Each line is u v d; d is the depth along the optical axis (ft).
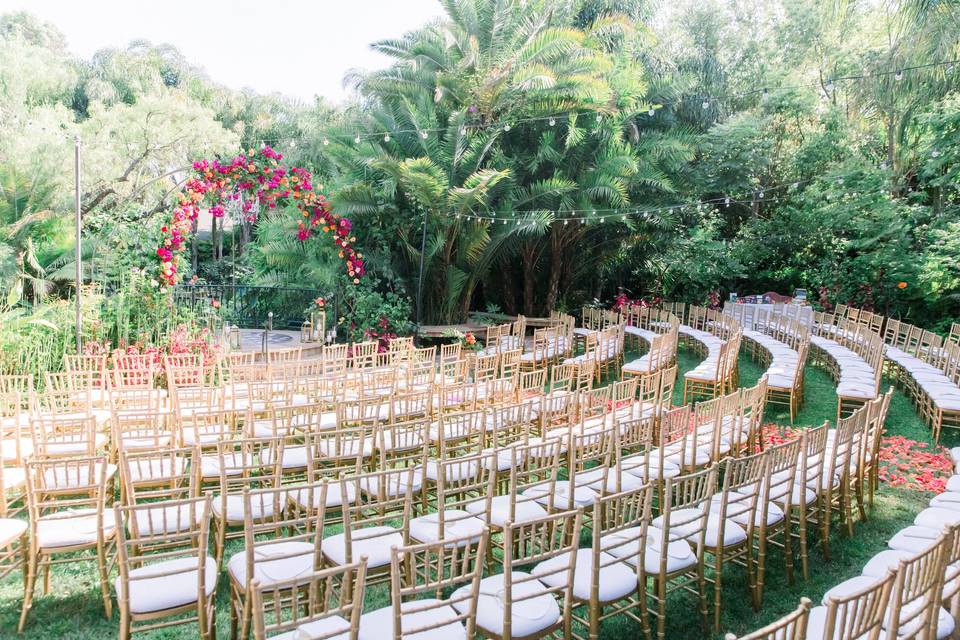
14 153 54.34
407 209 49.65
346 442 18.47
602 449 17.60
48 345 31.30
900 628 10.00
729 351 32.42
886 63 45.62
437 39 51.96
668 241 61.05
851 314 48.08
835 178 52.49
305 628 9.40
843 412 30.32
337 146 50.39
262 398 23.48
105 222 35.42
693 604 13.92
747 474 15.26
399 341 33.99
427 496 16.81
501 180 49.80
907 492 20.30
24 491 16.89
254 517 14.12
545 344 36.91
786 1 67.67
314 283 48.62
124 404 21.49
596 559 10.89
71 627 12.43
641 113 55.62
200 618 10.79
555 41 47.50
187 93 96.43
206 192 36.99
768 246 61.93
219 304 39.24
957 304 50.90
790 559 14.82
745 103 65.77
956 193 51.93
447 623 9.33
